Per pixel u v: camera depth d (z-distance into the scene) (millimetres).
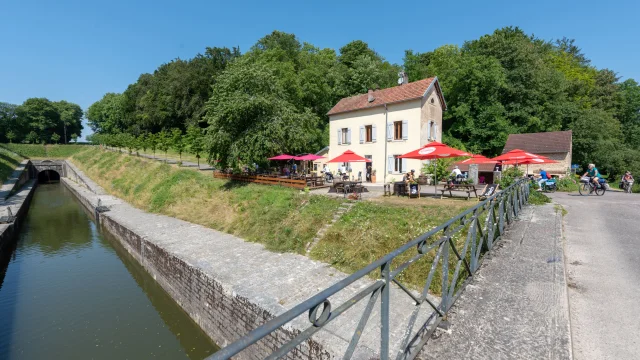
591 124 31703
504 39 32875
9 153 51000
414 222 10156
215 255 10891
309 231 11828
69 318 9906
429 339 3162
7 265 14898
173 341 8742
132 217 18969
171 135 45562
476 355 2906
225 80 22484
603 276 5008
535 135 27203
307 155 23031
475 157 15484
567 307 3729
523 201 10562
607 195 15219
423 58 46719
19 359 7965
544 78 32031
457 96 32938
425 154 12883
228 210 16938
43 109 74438
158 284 12172
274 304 6996
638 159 30891
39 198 36125
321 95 35906
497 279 4555
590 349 3248
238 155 21062
